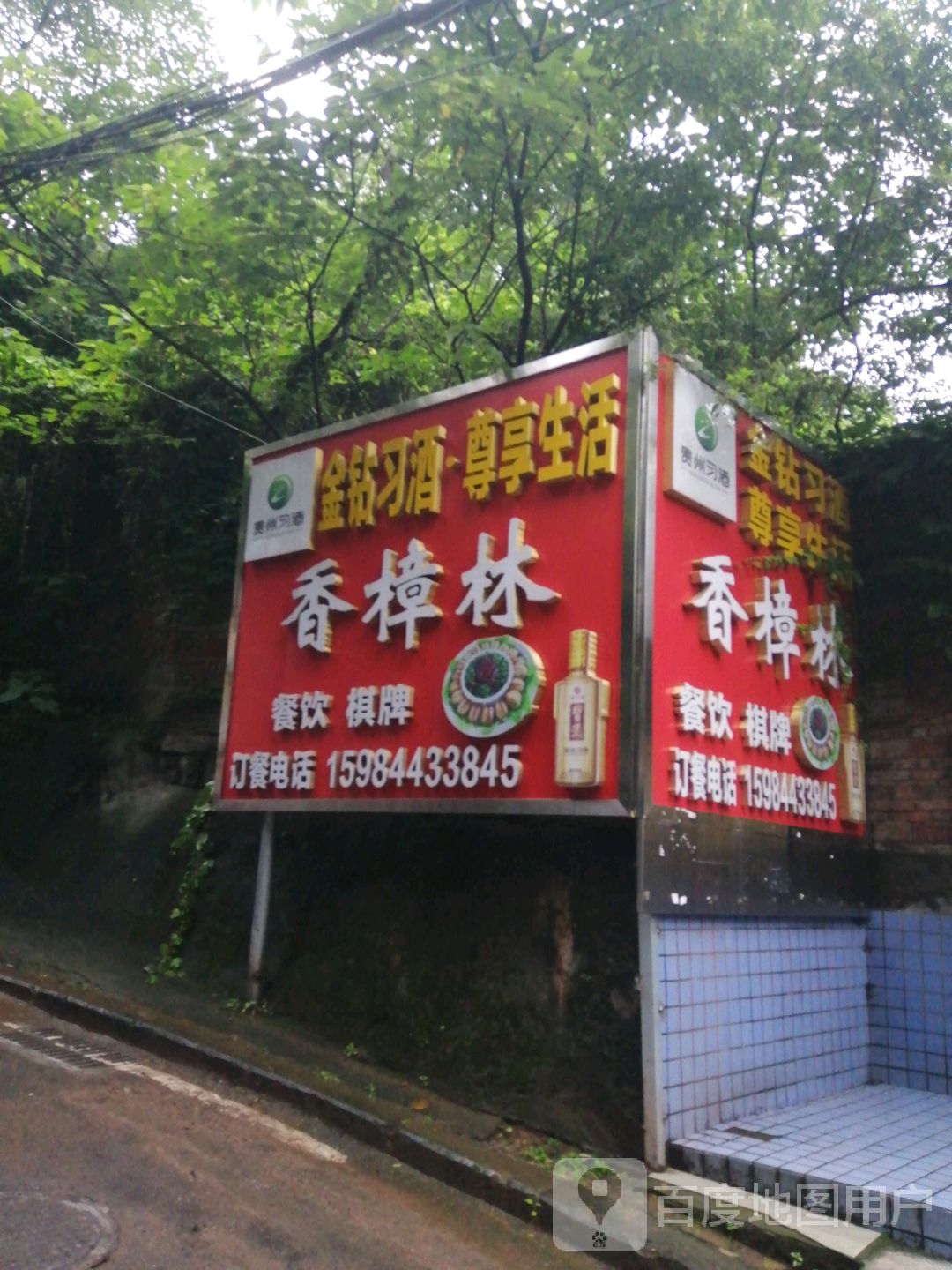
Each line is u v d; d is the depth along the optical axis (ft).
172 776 30.58
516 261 30.48
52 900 30.25
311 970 22.82
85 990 24.81
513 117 24.98
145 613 33.99
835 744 22.34
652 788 17.15
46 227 34.35
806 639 22.06
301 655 23.21
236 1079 20.22
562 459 19.15
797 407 24.38
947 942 21.84
